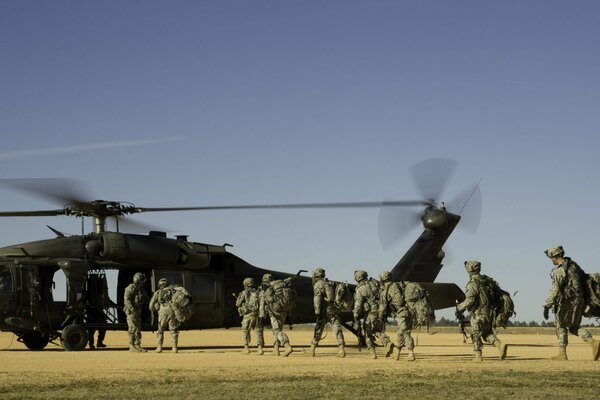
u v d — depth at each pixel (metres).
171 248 24.31
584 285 16.58
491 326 16.62
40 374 13.10
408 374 13.30
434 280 28.11
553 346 27.11
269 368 14.52
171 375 13.01
